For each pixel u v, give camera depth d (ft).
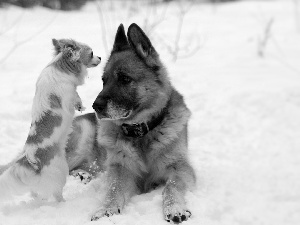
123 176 5.50
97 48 10.25
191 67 10.93
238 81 10.11
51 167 5.07
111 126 5.61
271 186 5.98
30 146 5.00
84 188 5.74
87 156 6.38
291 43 13.39
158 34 13.48
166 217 4.71
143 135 5.46
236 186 5.90
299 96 9.37
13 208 5.04
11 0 14.52
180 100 5.76
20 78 9.52
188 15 17.19
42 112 5.07
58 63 5.29
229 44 13.08
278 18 17.04
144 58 5.45
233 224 4.85
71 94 5.29
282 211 5.29
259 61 11.64
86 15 14.69
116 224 4.56
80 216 4.79
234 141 7.73
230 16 17.49
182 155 5.61
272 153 7.23
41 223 4.61
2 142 7.04
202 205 5.04
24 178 4.94
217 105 8.90
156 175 5.68
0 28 12.27
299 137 7.79
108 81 5.39
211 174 6.27
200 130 8.04
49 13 14.28
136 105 5.36
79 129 6.26
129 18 14.66
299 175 6.34
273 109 8.84
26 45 11.20
